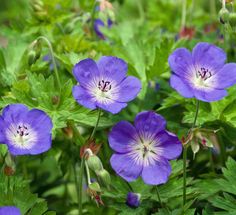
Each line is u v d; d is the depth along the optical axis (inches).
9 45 34.0
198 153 32.5
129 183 28.5
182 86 26.1
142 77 32.6
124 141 26.2
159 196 27.7
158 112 31.4
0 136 25.5
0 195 26.8
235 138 30.0
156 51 31.4
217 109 30.1
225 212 27.3
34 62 30.7
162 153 26.2
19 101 28.8
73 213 32.6
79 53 33.5
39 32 35.8
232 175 27.9
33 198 26.9
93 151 26.7
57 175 36.0
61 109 28.8
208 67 27.1
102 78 27.1
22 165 32.4
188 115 29.7
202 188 28.5
